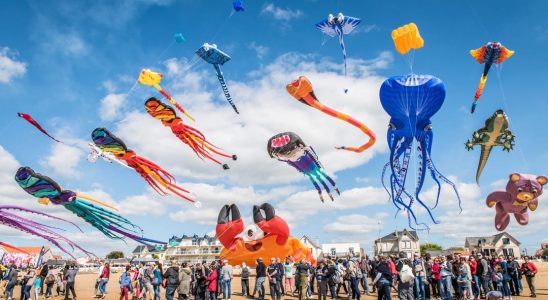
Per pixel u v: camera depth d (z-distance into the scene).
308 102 15.30
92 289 26.80
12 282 20.09
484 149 17.98
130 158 11.73
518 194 18.72
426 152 16.83
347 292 20.11
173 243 14.91
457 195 16.44
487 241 89.19
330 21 13.48
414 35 14.08
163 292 23.42
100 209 8.64
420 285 16.58
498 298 7.35
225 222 30.92
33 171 8.44
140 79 12.77
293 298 19.64
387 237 81.88
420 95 15.27
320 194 20.41
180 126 14.27
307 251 31.41
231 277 18.06
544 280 26.95
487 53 13.52
